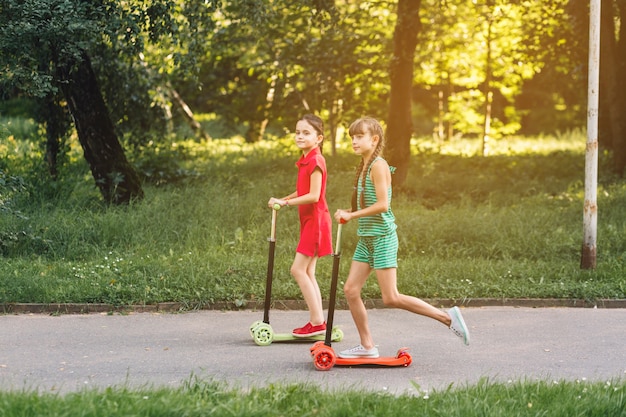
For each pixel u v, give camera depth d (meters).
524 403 5.13
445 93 34.59
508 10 19.94
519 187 17.03
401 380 6.07
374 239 6.32
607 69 18.83
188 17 12.39
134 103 16.30
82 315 8.02
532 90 37.88
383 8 18.81
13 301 8.12
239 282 8.90
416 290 8.88
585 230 10.05
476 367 6.47
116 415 4.59
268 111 20.80
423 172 18.92
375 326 7.86
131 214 11.61
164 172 15.98
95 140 12.99
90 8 10.87
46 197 12.62
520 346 7.16
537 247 11.08
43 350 6.75
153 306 8.27
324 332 7.19
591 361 6.69
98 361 6.45
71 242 10.50
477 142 28.86
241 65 22.75
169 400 4.80
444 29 23.19
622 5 17.92
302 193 7.09
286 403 5.07
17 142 17.56
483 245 11.16
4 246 10.21
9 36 10.15
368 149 6.36
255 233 11.23
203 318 8.05
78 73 12.83
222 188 13.99
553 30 19.72
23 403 4.70
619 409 5.02
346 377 6.12
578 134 31.45
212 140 26.55
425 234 11.30
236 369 6.30
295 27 19.20
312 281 7.24
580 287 9.07
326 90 19.22
